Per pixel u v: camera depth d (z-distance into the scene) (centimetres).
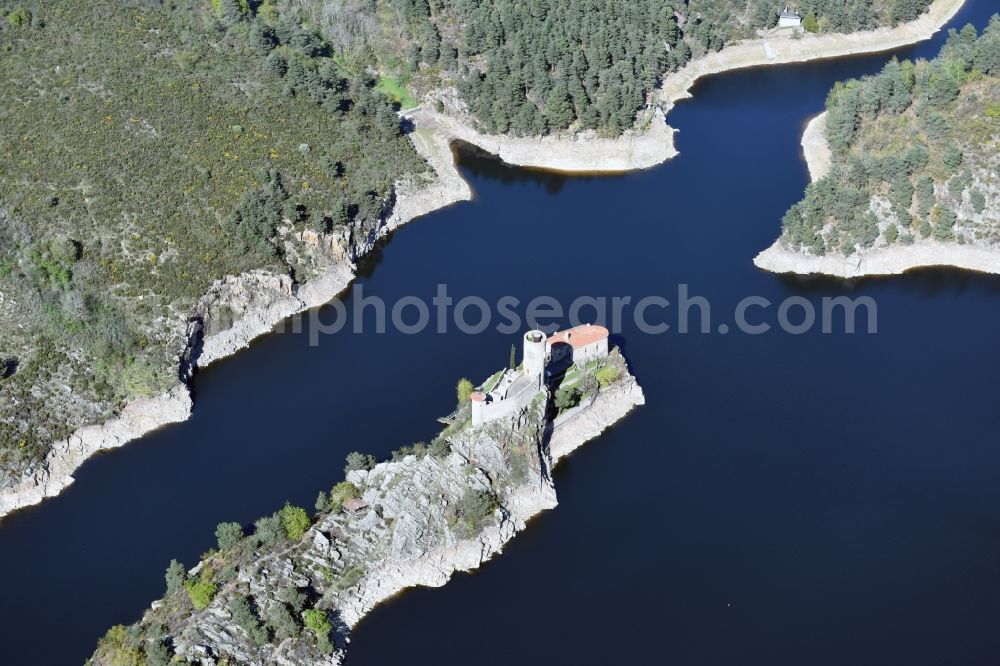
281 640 14212
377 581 15338
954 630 15012
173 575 14925
